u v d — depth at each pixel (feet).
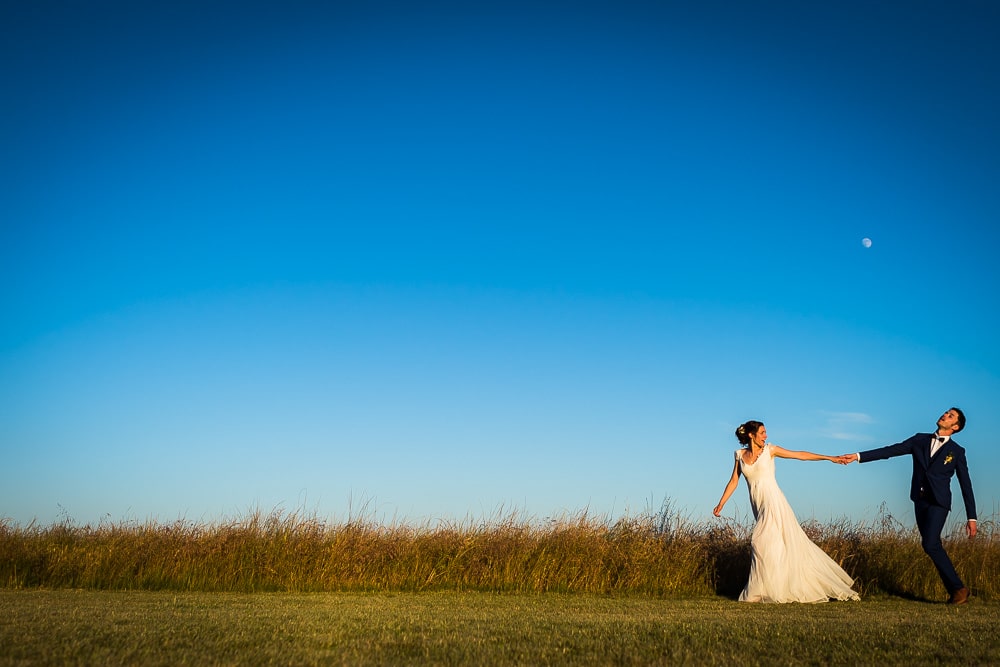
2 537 40.86
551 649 17.57
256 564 39.09
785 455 34.55
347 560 39.75
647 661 16.30
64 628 19.76
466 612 26.43
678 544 41.42
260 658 15.80
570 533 42.01
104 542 40.86
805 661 16.58
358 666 15.19
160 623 21.21
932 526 33.40
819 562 33.88
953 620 24.68
